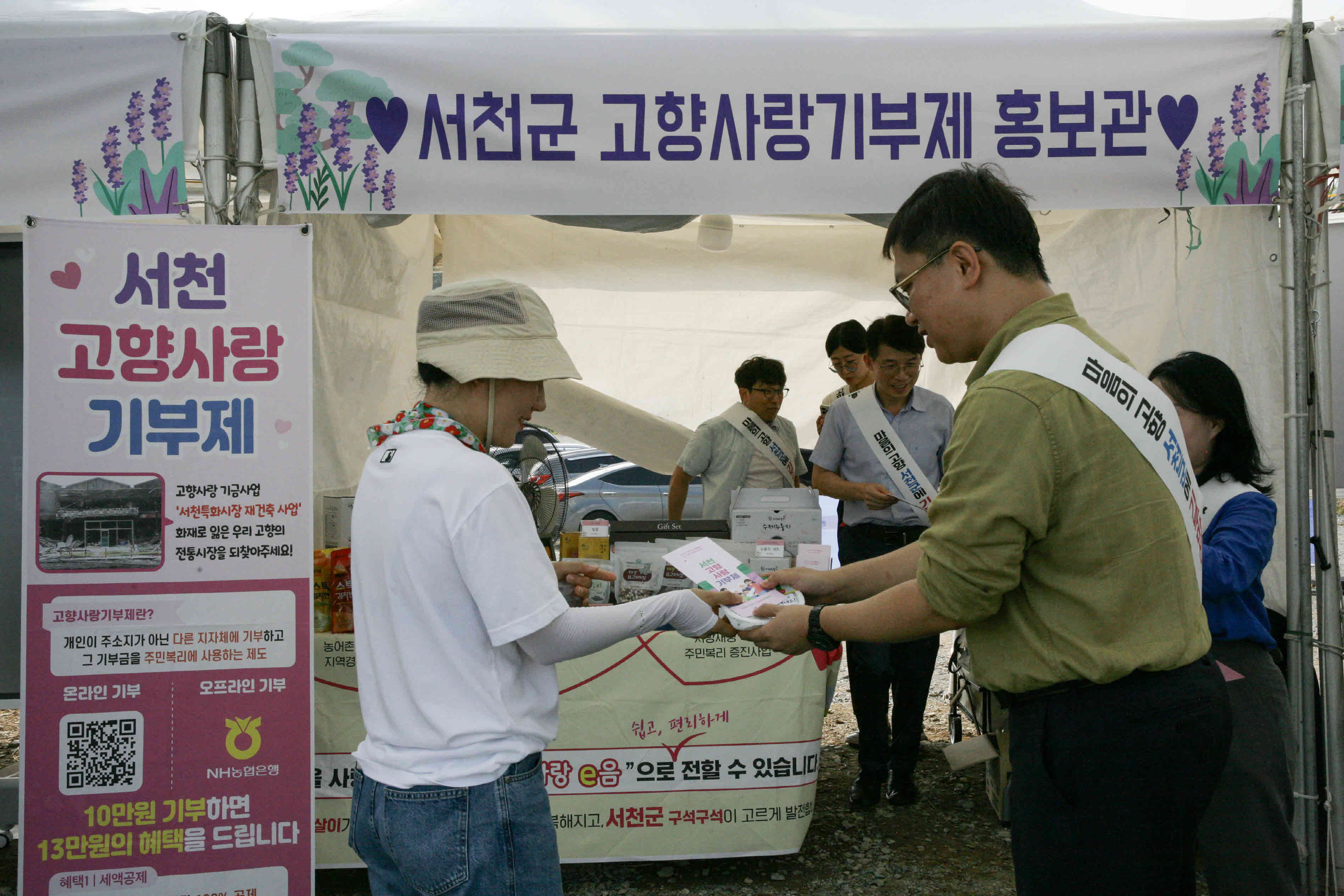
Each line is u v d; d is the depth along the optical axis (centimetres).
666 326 570
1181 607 155
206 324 269
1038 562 157
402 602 159
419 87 300
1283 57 302
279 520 271
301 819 270
